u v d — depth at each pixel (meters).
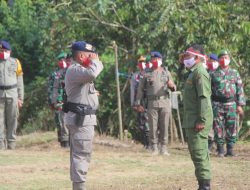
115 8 55.91
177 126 54.44
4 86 41.94
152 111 40.28
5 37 65.19
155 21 53.84
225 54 39.41
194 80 24.92
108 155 39.56
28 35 63.25
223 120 39.94
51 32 57.00
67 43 57.00
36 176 31.17
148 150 43.44
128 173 32.38
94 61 23.61
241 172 32.81
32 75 65.19
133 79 47.16
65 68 43.47
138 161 36.84
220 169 33.97
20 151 41.22
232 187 28.08
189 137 25.05
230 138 40.09
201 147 24.81
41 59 59.47
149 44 54.44
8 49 42.00
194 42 52.38
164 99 40.19
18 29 65.06
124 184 29.06
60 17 55.88
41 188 27.98
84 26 56.94
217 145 40.19
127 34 57.00
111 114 56.59
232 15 53.41
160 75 40.12
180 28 52.16
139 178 30.77
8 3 69.00
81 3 55.47
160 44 53.69
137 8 53.75
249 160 38.03
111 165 35.09
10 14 65.81
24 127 58.88
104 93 57.34
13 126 42.84
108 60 57.72
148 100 40.41
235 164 36.09
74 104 23.64
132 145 48.28
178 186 28.30
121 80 57.31
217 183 29.11
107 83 57.41
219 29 52.19
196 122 24.77
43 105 59.03
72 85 23.64
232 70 39.72
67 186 28.55
